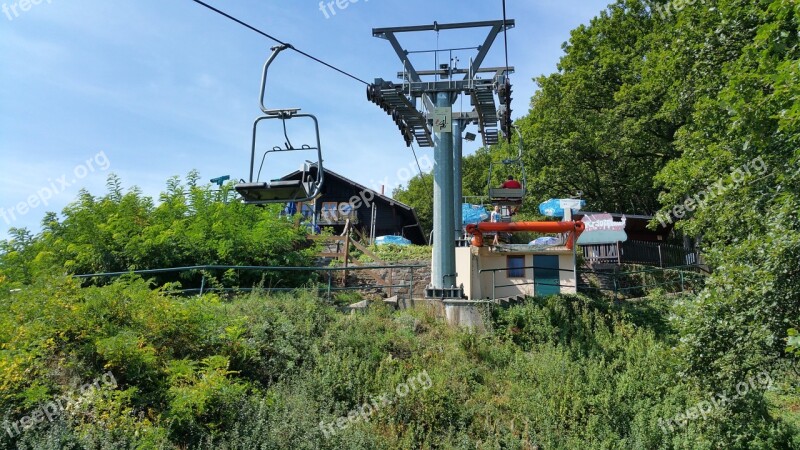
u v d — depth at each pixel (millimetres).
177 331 11180
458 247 20984
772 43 9117
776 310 9359
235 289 15203
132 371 9789
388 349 13203
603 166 36688
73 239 18000
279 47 9234
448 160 17156
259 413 9656
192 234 17844
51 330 10016
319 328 13133
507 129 17250
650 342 15836
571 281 21203
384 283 20219
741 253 10203
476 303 15906
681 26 18016
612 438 11852
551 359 14289
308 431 9484
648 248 27812
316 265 20188
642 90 29500
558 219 36688
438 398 11555
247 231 18391
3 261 16734
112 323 10633
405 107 16281
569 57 36625
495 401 12438
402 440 10367
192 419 9125
